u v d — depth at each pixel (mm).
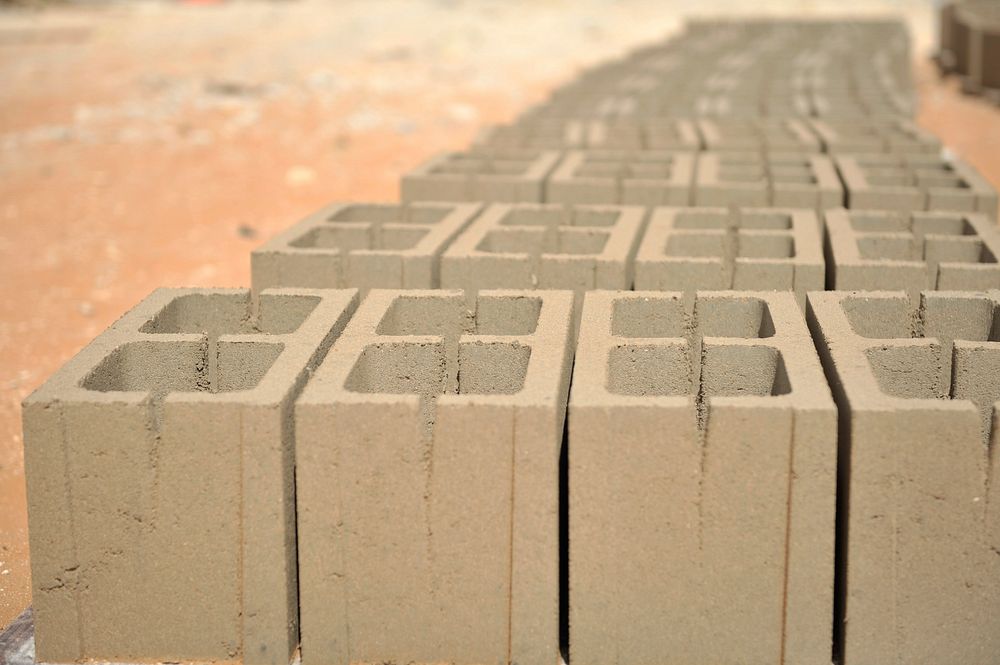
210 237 3119
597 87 3803
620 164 2371
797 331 1517
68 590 1426
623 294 1629
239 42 6293
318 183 3605
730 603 1395
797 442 1366
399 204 2064
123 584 1425
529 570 1401
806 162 2352
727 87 3783
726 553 1388
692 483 1382
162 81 4969
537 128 2898
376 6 8125
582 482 1389
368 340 1513
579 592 1402
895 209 2094
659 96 3584
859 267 1769
